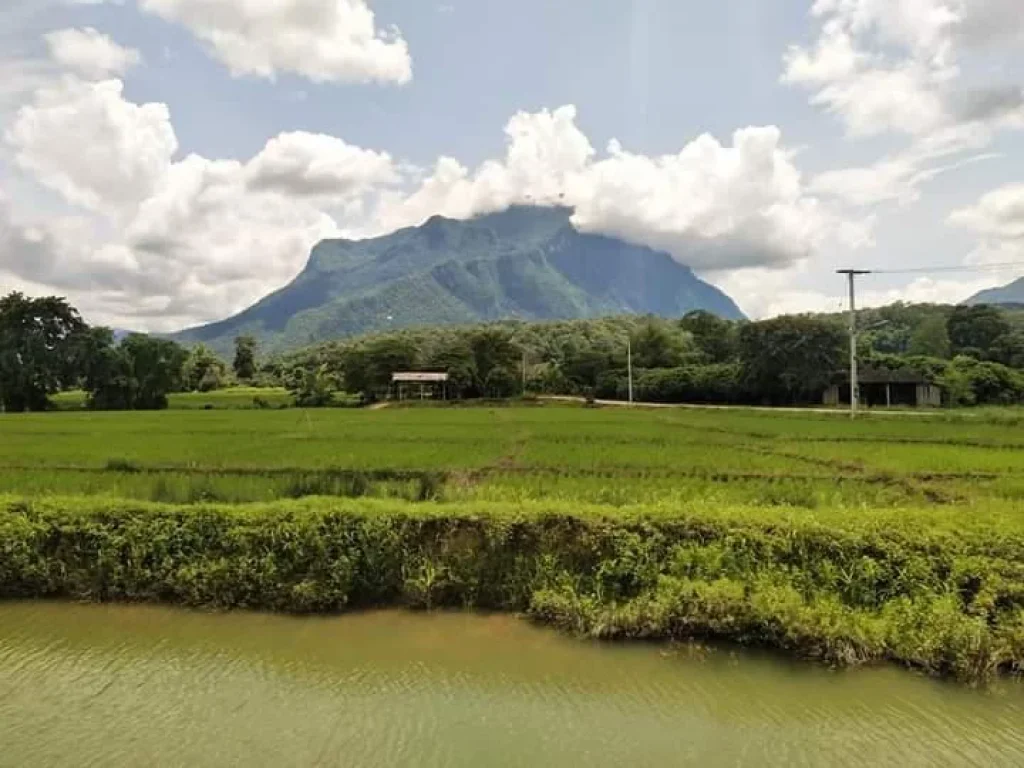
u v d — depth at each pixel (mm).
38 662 9281
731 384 82000
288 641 9898
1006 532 9547
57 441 33500
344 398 97625
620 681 8609
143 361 90562
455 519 11117
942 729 7512
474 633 10078
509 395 106125
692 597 9633
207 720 7676
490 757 6902
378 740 7230
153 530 11633
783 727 7539
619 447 29422
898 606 9242
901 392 73125
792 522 10227
